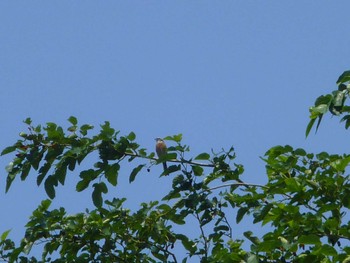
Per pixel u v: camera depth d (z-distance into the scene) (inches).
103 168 991.6
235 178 1006.4
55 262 1008.2
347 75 785.6
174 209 1033.5
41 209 1014.4
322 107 776.3
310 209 899.4
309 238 773.9
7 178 989.2
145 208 1033.5
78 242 1009.5
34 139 994.7
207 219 1018.1
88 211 1026.7
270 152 959.6
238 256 799.1
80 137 997.8
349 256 777.6
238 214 955.3
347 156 927.7
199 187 1003.9
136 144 999.6
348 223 847.7
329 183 909.2
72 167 989.2
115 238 1027.3
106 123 1002.1
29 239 1000.2
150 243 1033.5
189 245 1031.6
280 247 809.5
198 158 997.8
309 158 953.5
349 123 825.5
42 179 991.6
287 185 893.2
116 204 1024.2
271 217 860.6
